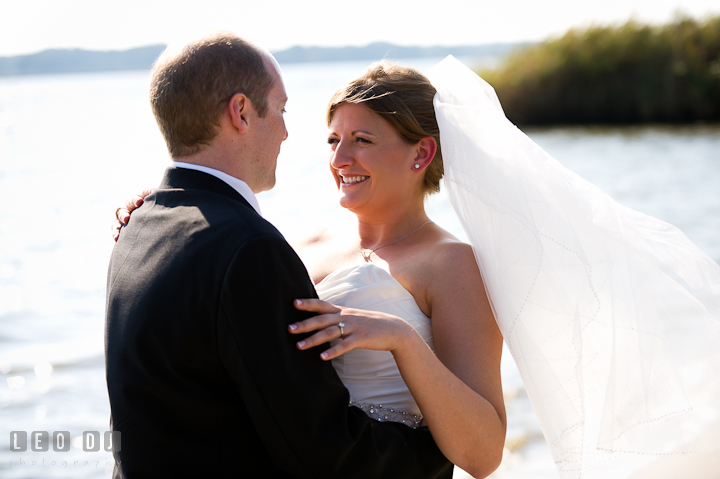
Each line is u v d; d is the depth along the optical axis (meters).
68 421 4.44
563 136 23.11
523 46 27.36
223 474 1.38
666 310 1.79
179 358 1.35
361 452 1.41
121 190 14.54
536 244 1.68
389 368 1.73
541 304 1.67
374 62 1.97
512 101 26.72
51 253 9.42
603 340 1.71
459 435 1.55
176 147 1.55
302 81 59.38
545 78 26.38
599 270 1.73
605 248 1.75
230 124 1.51
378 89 1.88
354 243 2.07
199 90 1.48
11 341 5.94
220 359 1.35
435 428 1.55
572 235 1.71
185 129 1.51
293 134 22.84
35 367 5.33
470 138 1.78
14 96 60.72
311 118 27.11
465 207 1.77
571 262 1.69
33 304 7.08
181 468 1.37
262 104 1.55
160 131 1.58
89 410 4.60
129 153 20.91
